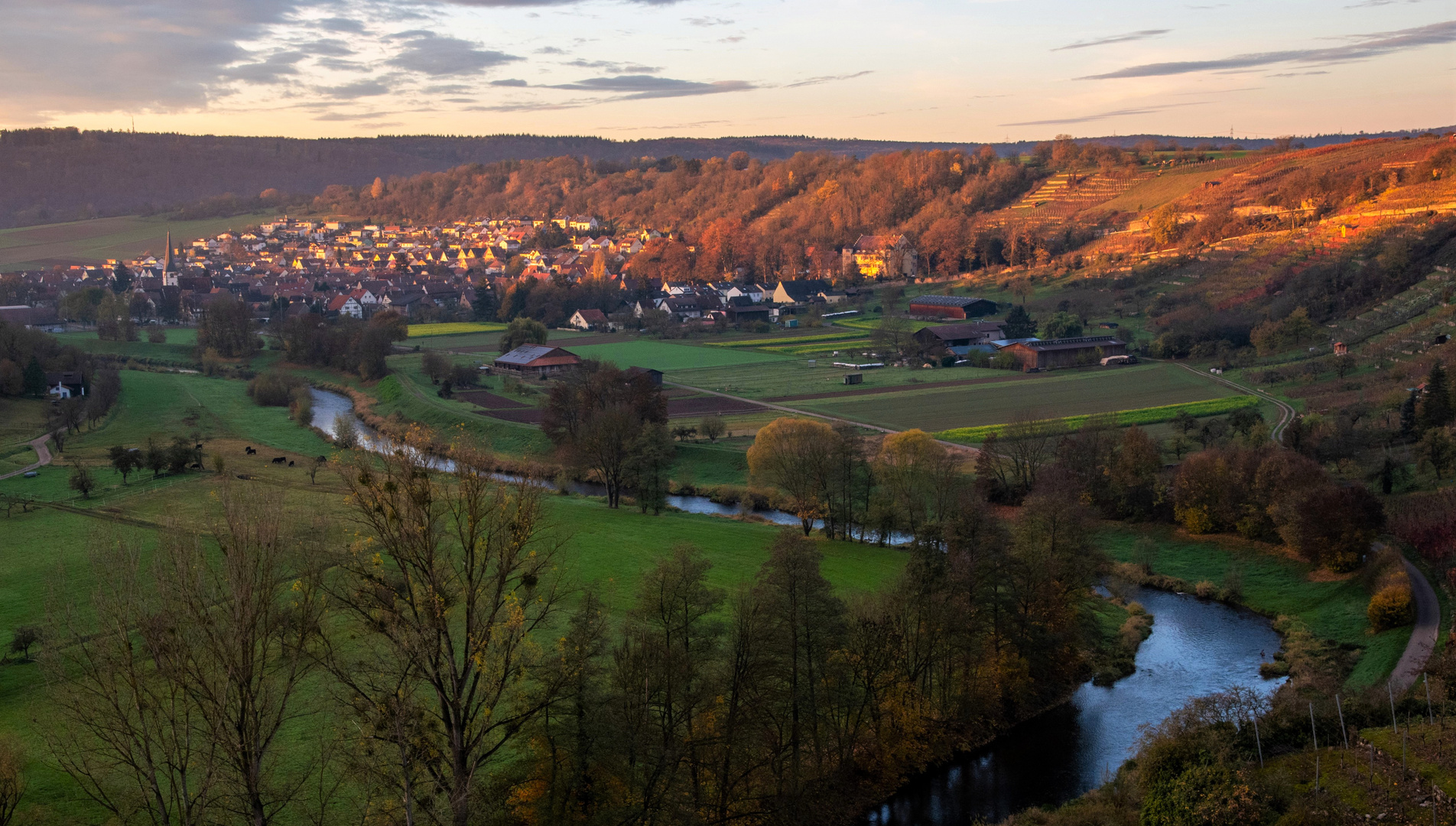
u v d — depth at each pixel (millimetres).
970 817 58875
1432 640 73312
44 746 52750
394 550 38781
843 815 58406
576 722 47531
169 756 39281
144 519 98938
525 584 41938
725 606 76750
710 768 52375
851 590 85938
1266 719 55156
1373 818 45594
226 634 38500
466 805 40156
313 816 46688
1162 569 103938
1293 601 92375
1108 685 76250
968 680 69188
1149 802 51375
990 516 76875
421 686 58344
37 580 80000
